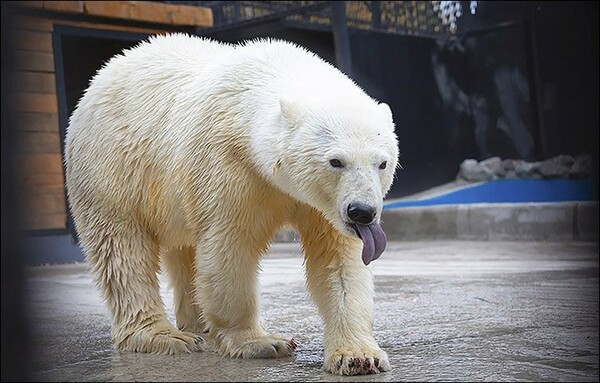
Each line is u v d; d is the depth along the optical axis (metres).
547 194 25.56
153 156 7.12
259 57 6.83
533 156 27.20
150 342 6.99
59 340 7.64
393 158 6.07
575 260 14.49
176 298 8.20
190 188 6.67
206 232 6.59
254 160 6.36
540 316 8.26
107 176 7.36
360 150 5.75
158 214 7.21
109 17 18.06
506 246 17.81
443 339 7.12
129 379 5.88
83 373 6.14
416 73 26.97
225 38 22.47
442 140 27.66
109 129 7.43
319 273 6.45
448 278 11.91
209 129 6.61
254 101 6.52
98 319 8.89
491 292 10.18
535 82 26.89
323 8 21.44
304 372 5.98
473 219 19.86
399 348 6.79
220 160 6.47
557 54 26.17
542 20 26.53
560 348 6.65
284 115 6.10
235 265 6.53
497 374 5.73
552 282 11.12
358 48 25.33
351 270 6.37
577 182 25.17
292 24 21.44
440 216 20.36
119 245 7.34
